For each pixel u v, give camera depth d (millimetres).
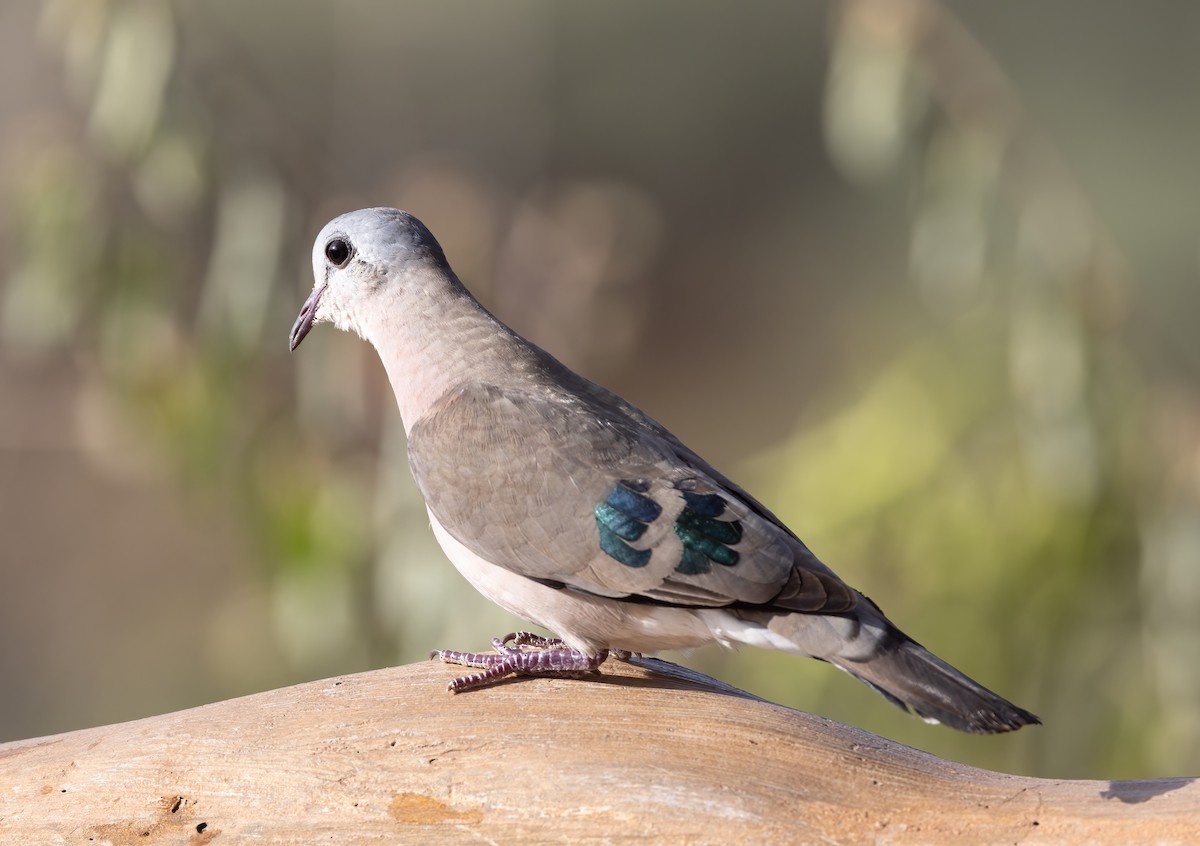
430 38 32250
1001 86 12875
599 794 6473
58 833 6812
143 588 22141
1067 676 12742
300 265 14180
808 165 34656
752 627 7109
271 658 19500
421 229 8688
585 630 7543
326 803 6645
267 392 13602
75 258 13289
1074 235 12281
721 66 34969
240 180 13242
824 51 34531
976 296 13695
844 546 13148
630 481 7457
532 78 32906
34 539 22281
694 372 32250
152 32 12852
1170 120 30312
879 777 6531
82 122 16422
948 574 12805
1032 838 6242
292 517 13250
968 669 12781
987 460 13203
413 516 12672
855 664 6777
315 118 31219
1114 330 12164
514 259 17219
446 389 8234
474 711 6926
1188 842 6098
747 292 33156
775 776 6504
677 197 34938
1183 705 12164
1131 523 12305
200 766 6816
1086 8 30688
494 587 7762
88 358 13945
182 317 13953
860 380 16172
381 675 7297
